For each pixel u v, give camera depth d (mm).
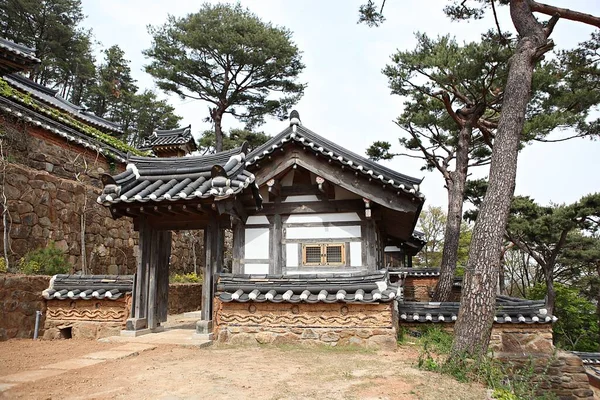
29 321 7641
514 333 8633
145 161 8359
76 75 37281
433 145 18625
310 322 7047
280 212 11258
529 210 25531
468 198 24078
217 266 7727
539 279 34188
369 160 10250
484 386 5160
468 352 6160
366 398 4215
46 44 33812
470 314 6492
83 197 13234
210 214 7648
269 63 25141
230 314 7305
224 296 7273
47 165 12406
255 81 26312
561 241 24953
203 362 5691
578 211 23094
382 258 14734
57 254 10539
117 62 41281
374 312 6895
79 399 3902
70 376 4785
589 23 7988
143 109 40188
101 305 7828
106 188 7328
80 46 36281
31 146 11867
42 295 7922
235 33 23703
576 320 26109
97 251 13625
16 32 31891
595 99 12289
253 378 4855
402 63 13617
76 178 13461
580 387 8164
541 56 7875
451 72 12016
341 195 11148
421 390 4582
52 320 7914
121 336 7398
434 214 40344
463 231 37906
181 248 19094
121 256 14977
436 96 14367
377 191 10312
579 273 30875
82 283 8078
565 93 12547
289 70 26000
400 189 9984
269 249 11164
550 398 6305
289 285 7285
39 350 6387
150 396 4047
